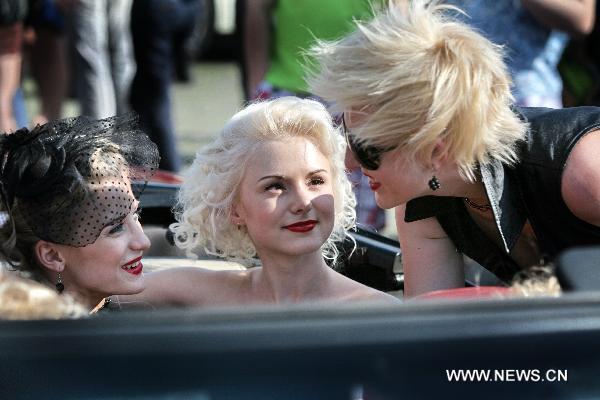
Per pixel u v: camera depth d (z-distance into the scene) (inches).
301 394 127.2
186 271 239.8
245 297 234.5
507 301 135.0
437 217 236.2
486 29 370.0
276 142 218.7
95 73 557.3
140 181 217.6
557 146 211.5
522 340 130.0
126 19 560.1
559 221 215.6
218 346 126.6
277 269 227.3
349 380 128.0
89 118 218.2
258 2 439.8
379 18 213.2
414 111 203.8
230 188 225.6
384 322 130.0
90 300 214.5
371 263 264.7
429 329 129.8
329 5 382.3
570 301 134.3
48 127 209.9
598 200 207.2
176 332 127.6
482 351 129.6
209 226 233.5
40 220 201.3
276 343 127.3
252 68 448.8
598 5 397.4
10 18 517.3
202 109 754.2
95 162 204.8
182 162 594.6
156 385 126.0
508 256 237.3
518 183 216.4
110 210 204.2
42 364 126.0
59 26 582.2
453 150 207.9
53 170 200.4
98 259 207.2
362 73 206.2
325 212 221.6
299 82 390.6
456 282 240.2
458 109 203.5
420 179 213.8
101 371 125.9
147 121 533.6
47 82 589.6
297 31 387.9
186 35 538.0
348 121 212.2
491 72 207.3
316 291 229.0
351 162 222.1
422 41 205.0
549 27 375.9
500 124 210.4
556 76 386.3
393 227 462.6
